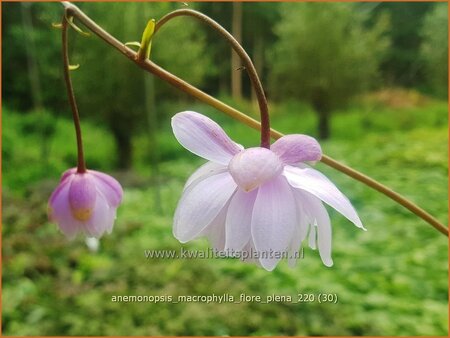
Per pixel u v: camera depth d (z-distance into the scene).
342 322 3.18
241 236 0.86
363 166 7.31
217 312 3.20
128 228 4.76
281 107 11.53
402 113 11.77
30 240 4.40
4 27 9.37
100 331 3.07
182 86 1.04
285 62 9.72
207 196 0.88
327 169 7.09
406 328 3.19
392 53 13.99
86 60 6.89
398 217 5.38
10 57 9.56
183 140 0.90
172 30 7.17
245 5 12.54
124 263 3.95
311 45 9.48
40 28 8.41
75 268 4.08
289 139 0.92
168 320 3.16
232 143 0.93
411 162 7.35
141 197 6.25
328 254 0.89
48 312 3.31
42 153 7.92
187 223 0.87
